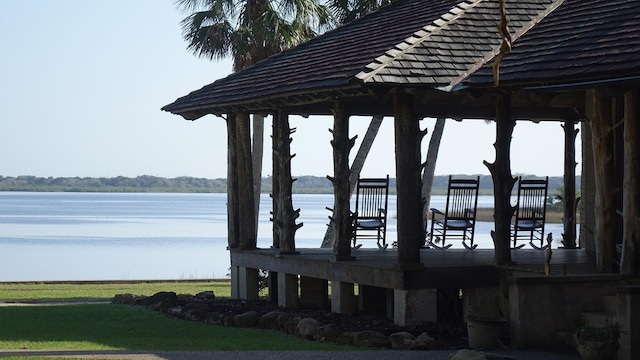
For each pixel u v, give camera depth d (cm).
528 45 1773
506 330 1483
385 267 1727
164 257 5278
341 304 1869
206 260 5028
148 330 1759
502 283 1741
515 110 2245
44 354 1373
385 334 1622
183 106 2358
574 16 1823
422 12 2047
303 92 1839
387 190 2261
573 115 2298
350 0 3788
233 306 2116
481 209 10900
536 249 2256
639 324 1320
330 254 2088
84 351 1413
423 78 1684
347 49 2011
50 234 8025
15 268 4516
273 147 2328
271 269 2142
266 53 3631
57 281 3231
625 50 1508
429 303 1702
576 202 2327
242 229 2302
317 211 14550
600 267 1614
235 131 2322
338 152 1880
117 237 7525
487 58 1775
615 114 1719
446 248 2284
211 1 3722
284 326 1750
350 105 2228
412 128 1706
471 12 1895
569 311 1476
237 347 1505
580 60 1569
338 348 1506
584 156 2191
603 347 1295
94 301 2447
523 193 2319
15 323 1853
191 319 1933
